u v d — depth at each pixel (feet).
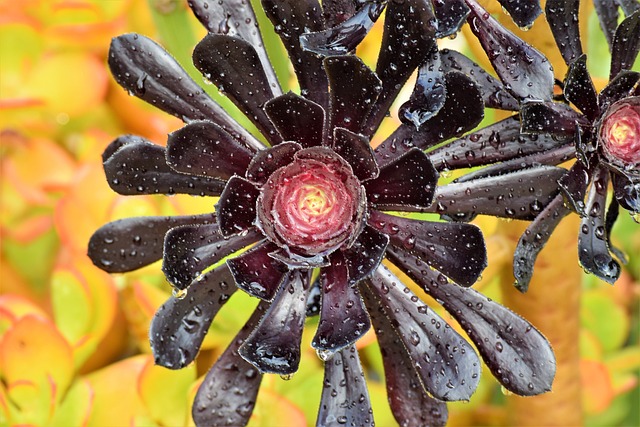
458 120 1.94
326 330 1.92
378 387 2.57
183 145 1.94
